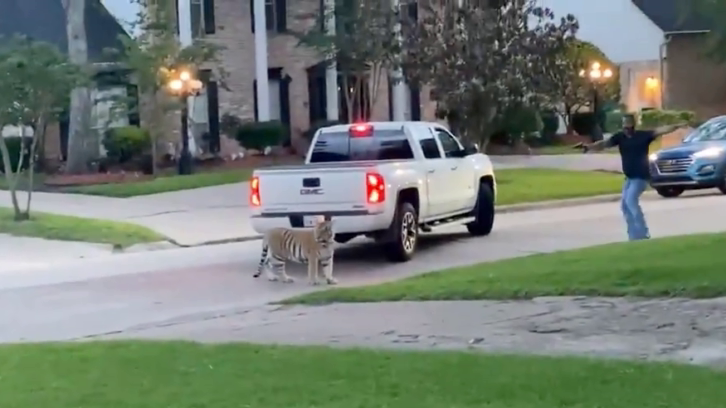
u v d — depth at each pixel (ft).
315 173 52.85
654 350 30.32
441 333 34.24
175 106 106.42
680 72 165.78
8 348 33.91
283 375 28.02
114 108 113.09
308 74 136.98
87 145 111.75
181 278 51.93
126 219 77.00
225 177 103.04
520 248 58.80
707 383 25.93
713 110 164.66
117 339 35.96
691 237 50.80
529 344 31.91
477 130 97.35
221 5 130.00
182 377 28.32
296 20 136.26
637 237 56.34
